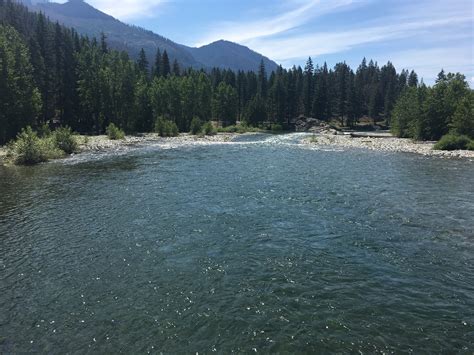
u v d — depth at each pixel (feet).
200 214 66.74
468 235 56.85
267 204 73.61
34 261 47.21
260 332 32.53
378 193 83.87
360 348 30.45
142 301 37.60
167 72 400.47
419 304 37.17
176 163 127.24
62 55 263.08
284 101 392.06
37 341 31.48
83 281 41.86
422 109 218.79
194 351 30.19
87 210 69.62
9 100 175.42
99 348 30.58
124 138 214.07
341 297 38.40
